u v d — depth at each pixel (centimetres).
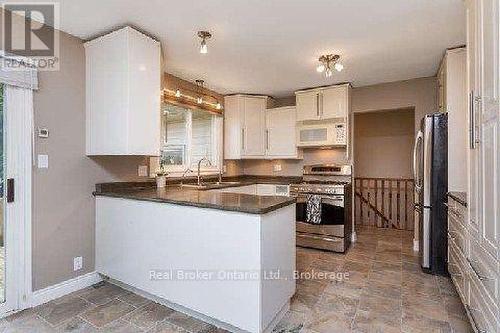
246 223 175
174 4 200
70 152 243
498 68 123
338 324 195
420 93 367
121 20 221
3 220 208
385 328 190
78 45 248
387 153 530
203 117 436
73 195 245
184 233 203
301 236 382
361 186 546
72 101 244
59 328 190
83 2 196
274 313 188
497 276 129
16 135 211
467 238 186
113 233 248
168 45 269
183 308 212
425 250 287
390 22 225
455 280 228
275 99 489
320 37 252
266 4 200
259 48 276
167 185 348
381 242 407
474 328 169
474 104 161
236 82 390
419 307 218
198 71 344
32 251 219
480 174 153
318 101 409
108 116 236
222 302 186
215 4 200
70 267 243
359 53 287
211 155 450
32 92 218
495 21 127
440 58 300
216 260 188
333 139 396
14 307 210
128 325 195
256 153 457
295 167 468
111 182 275
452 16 215
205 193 249
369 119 544
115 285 257
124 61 227
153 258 221
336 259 331
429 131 283
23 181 214
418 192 306
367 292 244
